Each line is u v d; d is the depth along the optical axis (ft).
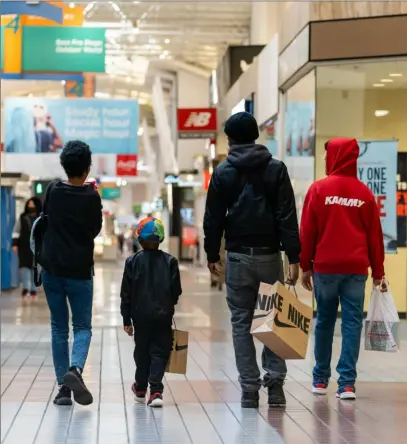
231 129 31.42
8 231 102.99
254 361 31.35
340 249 32.78
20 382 36.78
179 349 31.96
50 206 31.32
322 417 29.66
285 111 69.92
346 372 33.04
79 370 30.30
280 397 31.45
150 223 32.32
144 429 27.84
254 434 27.14
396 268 64.59
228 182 30.89
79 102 125.18
